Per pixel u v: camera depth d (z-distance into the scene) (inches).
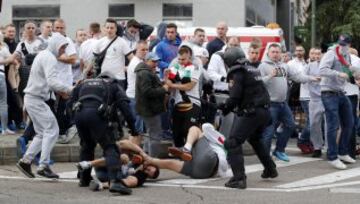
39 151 488.7
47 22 627.2
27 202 390.3
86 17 1317.7
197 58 553.3
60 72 539.2
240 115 448.8
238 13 1288.1
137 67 524.1
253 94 448.8
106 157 421.4
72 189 437.4
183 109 543.2
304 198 412.2
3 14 1327.5
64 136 582.6
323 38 1528.1
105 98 424.5
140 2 1306.6
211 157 479.5
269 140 567.2
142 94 521.0
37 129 473.7
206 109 565.0
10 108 665.0
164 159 502.9
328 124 551.5
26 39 634.2
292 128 587.5
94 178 442.3
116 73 580.1
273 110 570.9
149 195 419.5
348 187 455.5
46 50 466.6
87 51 631.8
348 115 566.9
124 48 582.2
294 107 746.2
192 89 545.0
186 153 477.1
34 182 461.1
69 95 461.7
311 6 1398.9
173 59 590.2
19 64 642.2
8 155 542.0
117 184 419.8
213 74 574.6
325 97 552.7
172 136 568.1
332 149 550.3
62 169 527.2
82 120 422.0
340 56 553.9
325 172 526.6
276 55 571.8
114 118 427.2
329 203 395.5
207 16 1294.3
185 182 468.8
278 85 570.6
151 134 538.3
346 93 592.7
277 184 466.3
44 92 468.1
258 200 405.1
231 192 432.5
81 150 448.1
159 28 676.7
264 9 1572.3
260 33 884.6
